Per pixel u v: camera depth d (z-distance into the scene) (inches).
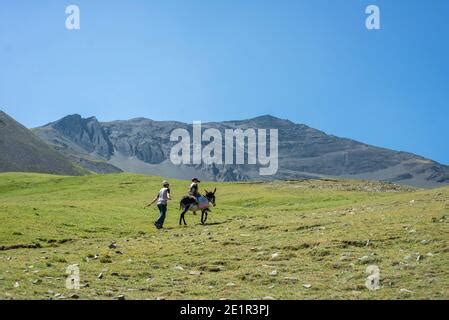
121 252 924.0
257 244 938.7
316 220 1189.7
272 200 2492.6
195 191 1441.9
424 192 1844.2
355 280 647.1
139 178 3764.8
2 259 842.2
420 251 770.8
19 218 1277.1
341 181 3572.8
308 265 752.3
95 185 3412.9
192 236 1130.0
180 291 628.1
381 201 1733.5
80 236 1164.5
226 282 675.4
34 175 4239.7
